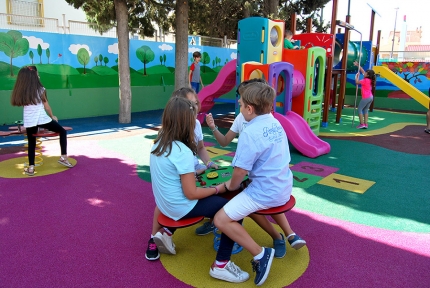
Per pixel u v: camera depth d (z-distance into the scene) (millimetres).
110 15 9797
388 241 3152
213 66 14430
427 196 4254
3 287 2488
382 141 7512
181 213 2555
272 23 7145
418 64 13352
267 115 2564
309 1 15445
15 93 4836
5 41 8797
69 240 3174
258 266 2459
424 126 9594
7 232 3322
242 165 2447
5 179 4828
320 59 7527
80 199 4137
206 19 14609
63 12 15289
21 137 7672
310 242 3133
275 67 6277
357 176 5039
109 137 7660
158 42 12188
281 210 2619
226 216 2471
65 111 10203
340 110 9938
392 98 13781
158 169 2518
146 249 3018
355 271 2678
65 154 5301
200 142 3660
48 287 2492
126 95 9477
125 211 3805
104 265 2771
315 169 5391
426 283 2529
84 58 10391
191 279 2588
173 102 2490
